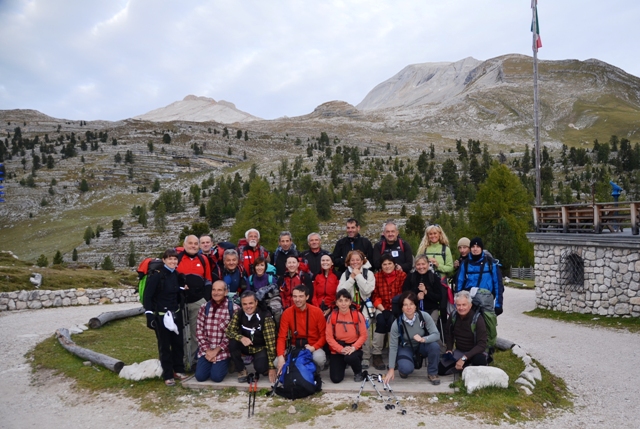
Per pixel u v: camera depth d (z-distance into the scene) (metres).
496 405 6.47
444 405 6.55
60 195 177.88
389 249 8.61
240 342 7.64
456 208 120.38
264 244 65.31
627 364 9.78
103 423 6.57
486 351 8.20
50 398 7.92
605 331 13.80
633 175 143.62
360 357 7.54
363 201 120.94
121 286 25.77
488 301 7.77
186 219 135.00
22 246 126.38
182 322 8.08
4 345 11.59
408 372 7.37
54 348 10.88
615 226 18.03
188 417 6.50
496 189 48.62
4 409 7.51
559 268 17.88
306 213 86.00
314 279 8.57
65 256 111.25
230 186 158.25
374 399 6.82
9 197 172.00
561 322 16.06
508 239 42.84
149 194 186.00
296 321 7.56
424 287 7.87
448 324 8.18
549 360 10.34
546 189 120.38
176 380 7.87
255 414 6.47
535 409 6.62
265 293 7.95
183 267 8.20
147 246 114.12
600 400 7.44
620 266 15.15
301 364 7.11
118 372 8.67
